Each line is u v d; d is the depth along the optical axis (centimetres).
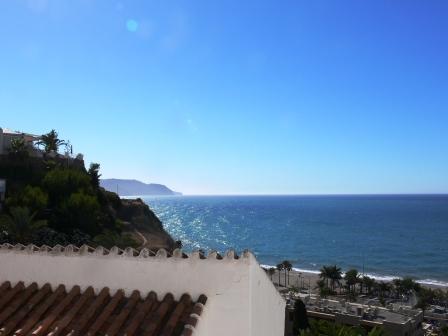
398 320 6172
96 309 824
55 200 6372
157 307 818
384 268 13850
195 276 837
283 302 1142
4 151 7244
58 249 934
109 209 7512
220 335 806
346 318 6300
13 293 891
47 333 778
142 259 870
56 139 8338
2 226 4903
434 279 12369
